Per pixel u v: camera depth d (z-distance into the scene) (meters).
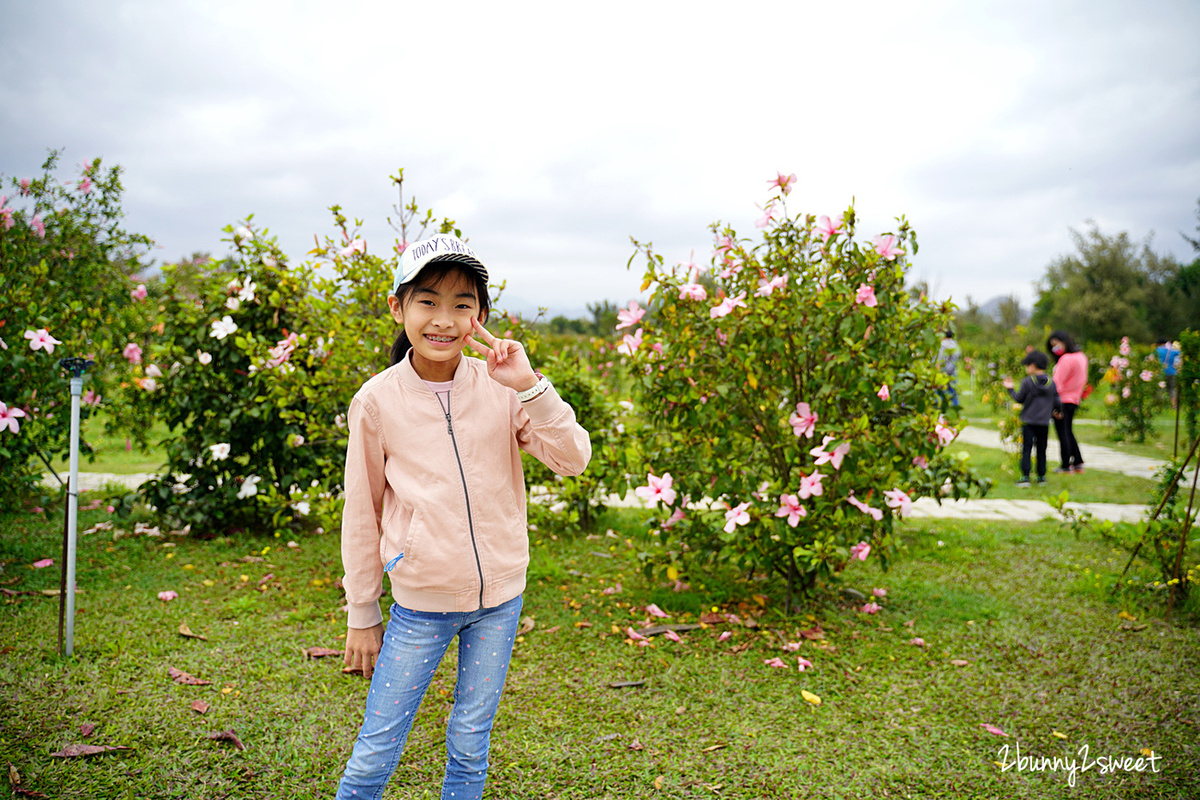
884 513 3.78
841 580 4.46
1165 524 4.11
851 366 3.43
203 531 5.14
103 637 3.29
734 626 3.71
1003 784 2.40
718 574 4.48
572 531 5.20
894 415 3.75
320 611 3.73
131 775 2.29
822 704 2.93
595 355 11.41
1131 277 40.38
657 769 2.43
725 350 3.73
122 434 7.04
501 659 1.74
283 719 2.67
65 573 3.07
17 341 4.10
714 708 2.88
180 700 2.78
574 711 2.82
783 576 4.18
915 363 3.78
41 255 5.26
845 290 3.44
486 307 1.76
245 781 2.29
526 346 5.08
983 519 6.48
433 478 1.64
